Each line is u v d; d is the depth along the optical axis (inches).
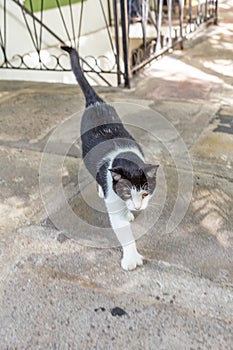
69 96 141.1
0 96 143.5
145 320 57.6
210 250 70.1
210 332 55.3
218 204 81.2
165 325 56.7
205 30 218.7
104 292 62.7
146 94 137.0
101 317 58.4
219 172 91.3
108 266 67.7
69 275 66.2
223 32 214.4
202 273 65.3
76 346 54.5
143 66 159.6
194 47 189.8
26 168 98.0
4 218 80.9
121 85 145.1
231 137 106.0
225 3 293.0
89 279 65.3
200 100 130.0
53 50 195.0
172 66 164.7
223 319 57.1
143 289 62.9
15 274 66.7
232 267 66.2
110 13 225.0
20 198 87.1
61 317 58.7
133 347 53.9
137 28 215.3
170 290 62.4
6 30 171.6
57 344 54.8
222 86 141.7
